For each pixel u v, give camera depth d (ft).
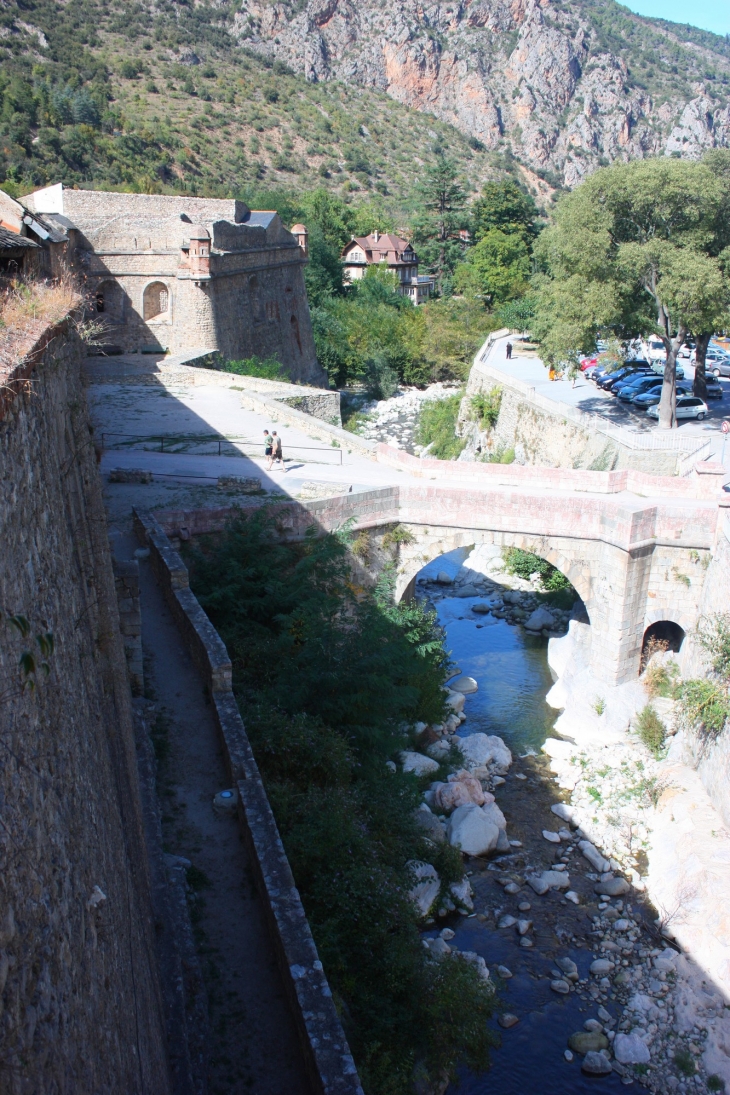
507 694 103.40
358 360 269.64
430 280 414.41
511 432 173.99
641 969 63.16
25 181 325.01
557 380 196.85
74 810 21.35
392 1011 51.47
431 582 138.62
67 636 25.73
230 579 84.79
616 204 130.93
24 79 465.88
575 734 94.43
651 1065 55.67
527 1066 55.36
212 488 101.86
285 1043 38.42
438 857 70.49
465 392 217.36
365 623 80.28
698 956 63.16
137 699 61.31
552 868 74.02
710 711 79.25
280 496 98.68
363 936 52.75
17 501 21.13
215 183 484.74
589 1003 60.34
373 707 77.00
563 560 98.99
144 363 169.48
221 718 58.44
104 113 476.13
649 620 98.07
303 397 155.84
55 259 107.96
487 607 127.54
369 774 71.87
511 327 289.12
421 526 101.50
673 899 68.44
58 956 17.34
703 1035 57.31
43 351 27.94
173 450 119.03
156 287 181.57
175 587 75.20
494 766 88.33
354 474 110.42
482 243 335.88
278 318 223.71
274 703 72.43
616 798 82.53
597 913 68.80
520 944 65.41
